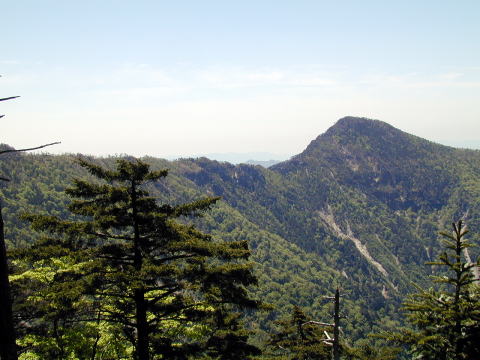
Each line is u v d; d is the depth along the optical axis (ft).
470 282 51.37
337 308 56.59
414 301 56.75
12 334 22.67
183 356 49.70
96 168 46.14
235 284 48.42
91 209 46.24
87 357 51.55
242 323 73.26
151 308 47.03
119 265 46.91
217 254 45.14
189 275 43.83
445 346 50.19
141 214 47.09
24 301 48.98
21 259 41.16
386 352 83.71
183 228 51.60
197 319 49.78
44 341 46.62
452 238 53.36
